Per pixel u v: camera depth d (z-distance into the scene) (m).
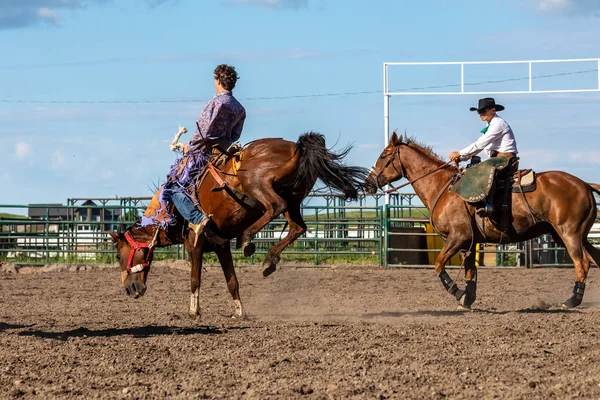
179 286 15.63
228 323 9.77
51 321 10.14
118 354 7.46
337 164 8.81
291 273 19.00
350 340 8.10
